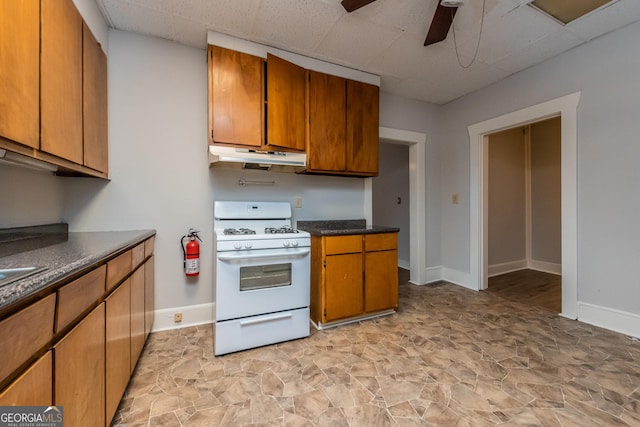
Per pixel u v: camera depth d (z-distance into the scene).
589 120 2.39
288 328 2.12
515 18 2.07
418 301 3.00
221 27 2.14
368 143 2.86
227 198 2.52
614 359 1.82
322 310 2.33
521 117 2.90
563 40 2.36
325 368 1.75
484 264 3.43
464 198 3.54
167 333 2.23
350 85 2.77
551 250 4.33
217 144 2.19
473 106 3.40
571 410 1.37
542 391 1.52
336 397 1.49
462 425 1.29
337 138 2.69
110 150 2.16
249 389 1.55
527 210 4.59
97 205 2.12
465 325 2.38
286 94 2.41
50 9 1.24
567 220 2.51
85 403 0.97
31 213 1.64
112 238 1.63
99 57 1.90
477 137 3.37
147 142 2.27
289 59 2.49
